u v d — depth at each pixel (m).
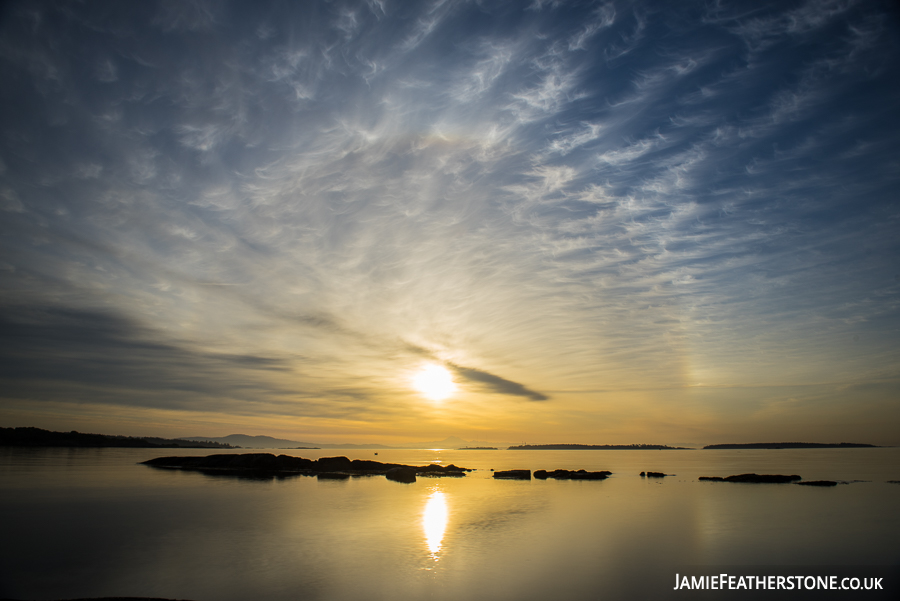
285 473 66.12
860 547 22.20
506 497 41.12
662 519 29.64
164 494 39.62
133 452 129.62
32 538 23.03
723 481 57.31
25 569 18.17
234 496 39.16
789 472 73.00
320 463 75.62
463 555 20.45
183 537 23.45
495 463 117.12
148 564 18.78
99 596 15.46
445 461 133.75
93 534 23.95
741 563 19.44
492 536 24.28
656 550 21.50
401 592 15.80
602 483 55.25
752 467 87.44
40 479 48.84
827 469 80.25
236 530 25.20
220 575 17.52
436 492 44.91
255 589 16.06
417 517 29.78
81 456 95.81
